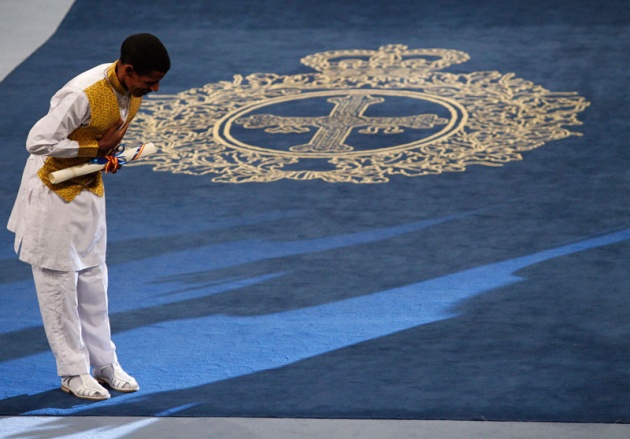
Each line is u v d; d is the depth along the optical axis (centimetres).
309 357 1469
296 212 2041
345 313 1608
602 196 2061
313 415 1309
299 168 2291
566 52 3059
